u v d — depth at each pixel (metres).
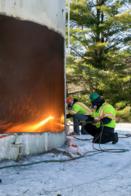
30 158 6.38
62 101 7.66
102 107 8.28
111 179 5.12
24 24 6.41
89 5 21.45
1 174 5.37
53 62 7.18
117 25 20.77
